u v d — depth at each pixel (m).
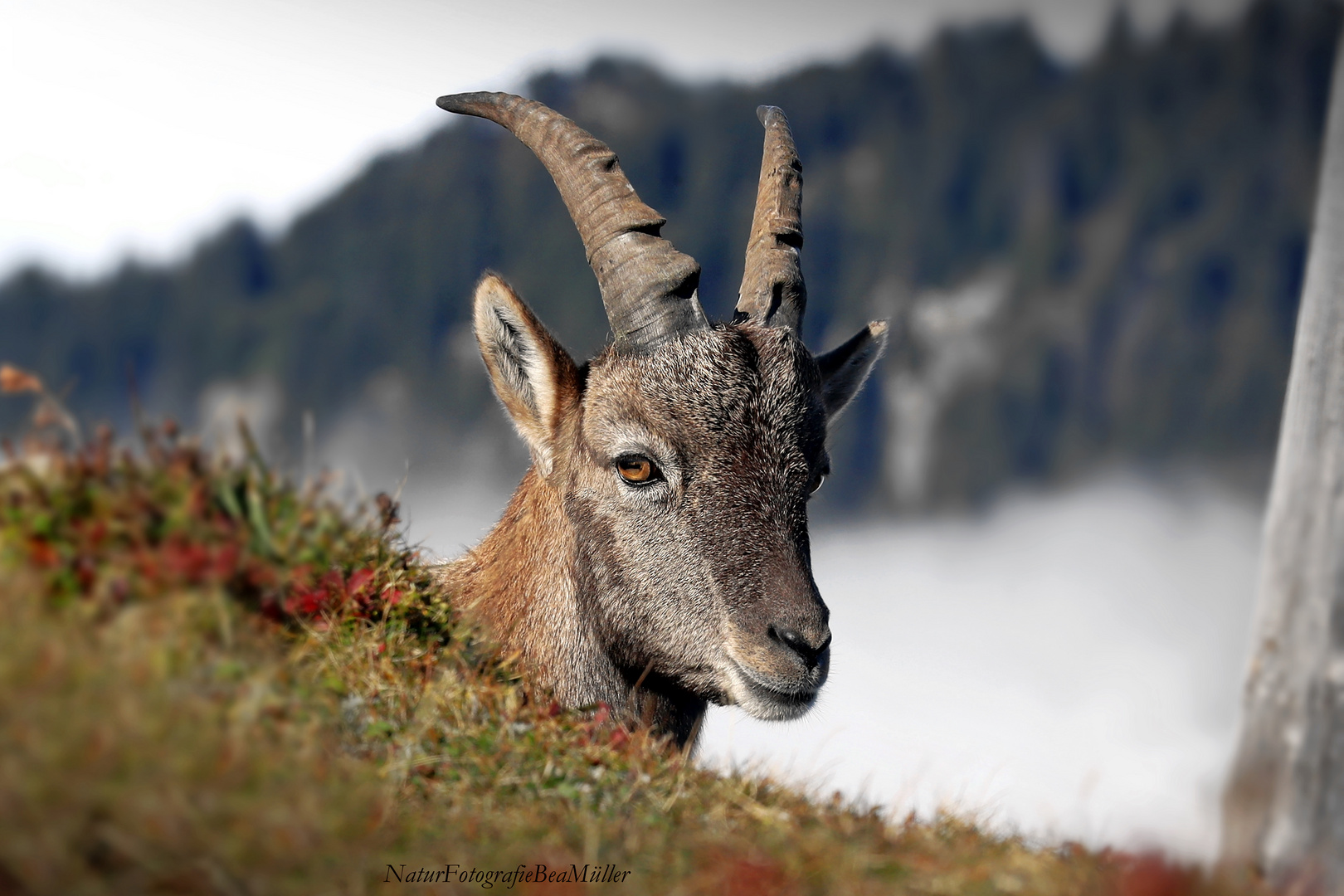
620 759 20.95
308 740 16.33
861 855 17.44
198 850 12.72
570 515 25.80
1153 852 18.39
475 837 16.44
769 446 24.72
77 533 17.53
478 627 25.81
